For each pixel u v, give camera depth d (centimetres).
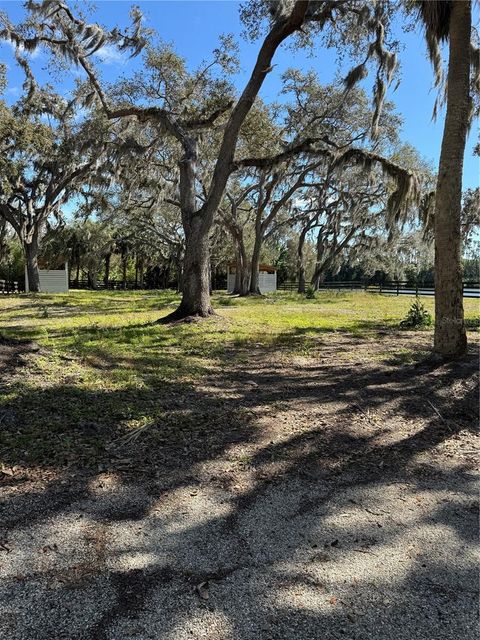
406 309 1838
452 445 405
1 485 308
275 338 987
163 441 392
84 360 673
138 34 1328
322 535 267
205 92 1417
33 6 1218
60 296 2612
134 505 292
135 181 2012
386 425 450
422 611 209
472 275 3366
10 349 646
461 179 641
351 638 193
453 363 643
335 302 2280
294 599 214
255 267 2838
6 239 3706
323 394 551
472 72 827
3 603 205
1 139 2209
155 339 938
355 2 1073
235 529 270
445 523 282
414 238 3203
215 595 215
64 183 2722
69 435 391
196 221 1266
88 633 191
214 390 561
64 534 258
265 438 409
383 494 317
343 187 2491
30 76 1873
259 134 1769
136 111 1322
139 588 218
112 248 4475
